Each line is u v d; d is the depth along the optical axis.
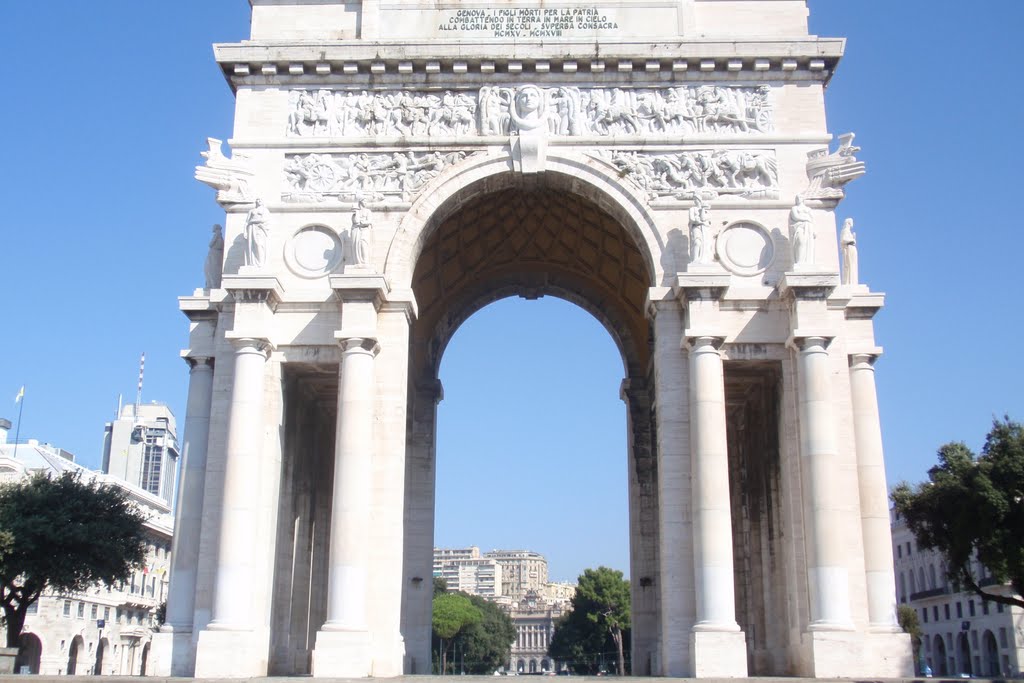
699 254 27.83
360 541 26.17
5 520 35.75
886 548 27.02
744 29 30.86
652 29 30.70
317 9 31.28
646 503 36.31
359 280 27.53
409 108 30.12
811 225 27.95
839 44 29.86
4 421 89.06
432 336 38.19
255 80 30.39
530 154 29.47
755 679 23.33
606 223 34.59
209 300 29.20
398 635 26.62
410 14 30.97
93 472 80.12
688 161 29.50
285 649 29.14
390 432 27.67
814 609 25.39
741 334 27.95
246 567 25.98
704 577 25.53
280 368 28.38
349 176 29.70
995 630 68.44
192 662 26.31
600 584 105.50
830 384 26.77
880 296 28.59
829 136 29.55
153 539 82.19
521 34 30.66
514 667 179.75
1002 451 31.27
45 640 63.75
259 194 29.56
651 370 36.22
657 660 33.84
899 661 25.47
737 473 34.94
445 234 34.31
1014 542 30.41
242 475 26.36
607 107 30.00
